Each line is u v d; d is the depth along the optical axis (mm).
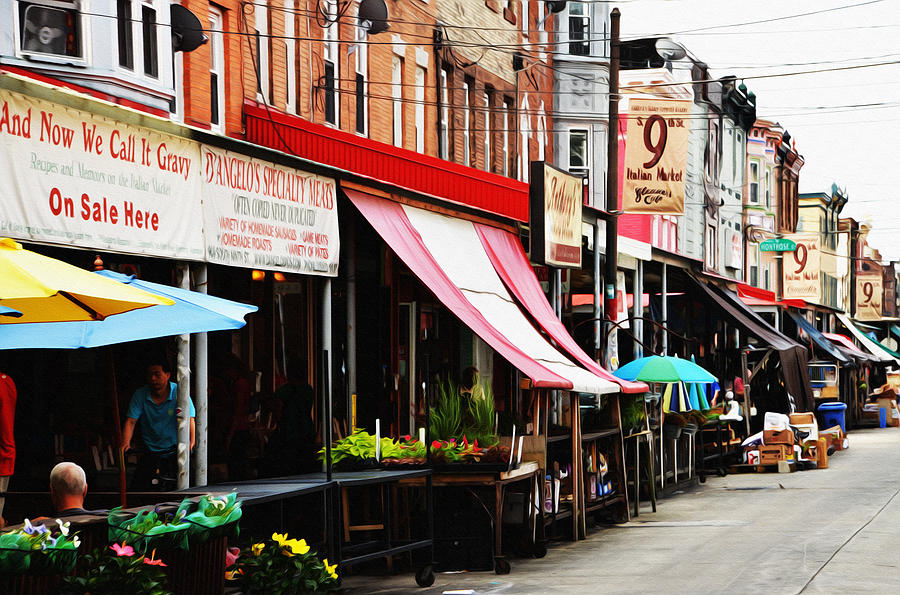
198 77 19047
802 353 31969
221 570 8859
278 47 22141
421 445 14461
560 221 20922
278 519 11812
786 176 69750
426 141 28797
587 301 27422
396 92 27328
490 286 17969
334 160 18625
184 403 11508
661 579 13273
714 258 57781
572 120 39875
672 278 29938
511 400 22688
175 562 8453
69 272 7824
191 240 11742
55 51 14984
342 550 12688
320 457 14016
